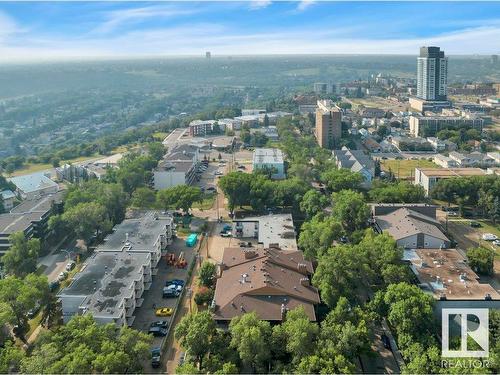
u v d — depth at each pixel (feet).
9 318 574.56
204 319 539.70
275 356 522.88
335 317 557.74
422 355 507.71
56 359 479.41
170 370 563.89
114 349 494.18
